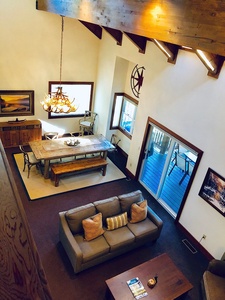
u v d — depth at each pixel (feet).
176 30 8.60
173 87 17.30
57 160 22.11
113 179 22.99
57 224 17.11
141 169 22.56
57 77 25.84
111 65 24.49
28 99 25.36
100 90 27.37
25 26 22.24
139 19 10.25
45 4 20.38
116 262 14.99
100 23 13.20
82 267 13.57
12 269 1.60
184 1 8.06
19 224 2.02
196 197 16.71
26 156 21.18
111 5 11.98
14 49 22.72
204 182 15.75
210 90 14.65
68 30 23.98
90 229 14.14
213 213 15.61
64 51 24.86
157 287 12.07
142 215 15.99
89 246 13.89
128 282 12.07
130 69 24.22
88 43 25.52
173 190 22.72
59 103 19.30
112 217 15.40
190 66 15.71
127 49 21.66
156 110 19.20
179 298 12.98
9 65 23.17
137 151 22.31
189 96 16.14
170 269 13.07
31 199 18.95
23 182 20.67
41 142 21.89
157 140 26.53
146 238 15.76
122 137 27.43
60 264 14.30
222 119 14.23
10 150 24.86
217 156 14.80
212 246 15.87
